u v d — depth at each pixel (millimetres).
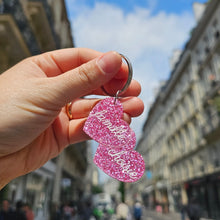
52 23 10688
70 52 1520
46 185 13117
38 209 11469
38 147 1438
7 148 1227
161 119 35969
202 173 20250
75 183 28859
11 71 1272
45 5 9891
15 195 8281
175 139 28984
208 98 18656
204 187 19531
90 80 1185
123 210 9266
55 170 13625
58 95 1183
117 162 1391
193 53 22656
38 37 9297
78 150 25688
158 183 32344
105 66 1172
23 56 7082
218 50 17328
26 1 7598
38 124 1214
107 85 1603
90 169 55438
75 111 1621
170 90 30547
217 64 17500
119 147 1417
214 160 18297
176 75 27219
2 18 5957
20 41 6598
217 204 17297
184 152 25281
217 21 17656
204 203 19578
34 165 1446
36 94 1182
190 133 23766
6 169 1328
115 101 1493
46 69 1453
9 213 4480
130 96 1603
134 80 1640
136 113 1530
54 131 1546
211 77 18266
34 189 10836
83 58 1541
